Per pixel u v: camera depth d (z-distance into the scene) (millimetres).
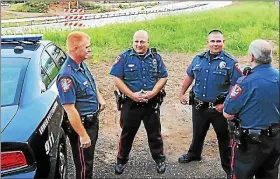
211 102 3264
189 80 3455
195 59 3371
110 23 8812
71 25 8125
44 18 8164
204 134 3533
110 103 5266
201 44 8523
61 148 3084
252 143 2717
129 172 3508
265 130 2691
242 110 2719
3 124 2375
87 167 3021
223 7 12312
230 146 3270
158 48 8250
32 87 2867
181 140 4250
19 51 3264
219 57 3203
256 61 2682
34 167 2330
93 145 2992
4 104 2617
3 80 2844
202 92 3287
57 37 7023
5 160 2230
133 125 3355
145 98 3227
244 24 9922
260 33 9227
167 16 10164
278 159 2869
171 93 5703
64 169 3158
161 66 3264
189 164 3656
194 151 3645
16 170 2254
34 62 3152
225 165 3336
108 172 3516
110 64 6867
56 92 3184
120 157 3475
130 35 8281
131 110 3297
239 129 2760
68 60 2801
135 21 9328
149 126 3387
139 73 3205
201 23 9781
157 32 8828
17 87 2797
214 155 3842
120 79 3250
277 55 7383
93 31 8055
